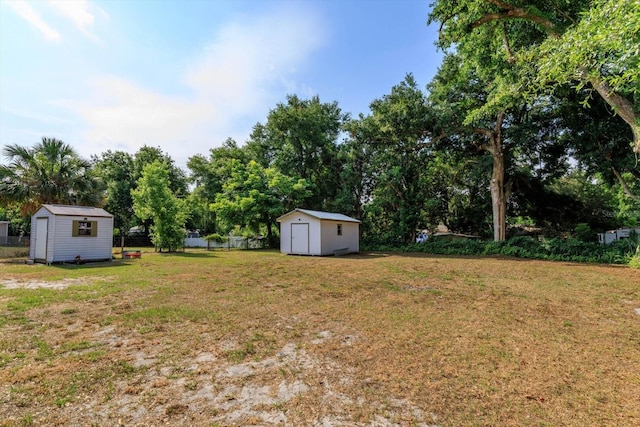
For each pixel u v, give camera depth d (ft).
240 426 6.91
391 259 47.29
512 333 13.38
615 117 45.03
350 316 15.88
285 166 81.30
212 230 107.65
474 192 76.59
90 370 9.71
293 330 13.67
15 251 49.29
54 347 11.55
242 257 50.52
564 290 22.98
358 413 7.44
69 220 39.83
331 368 9.93
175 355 10.93
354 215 79.00
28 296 19.83
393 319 15.35
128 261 42.75
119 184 94.43
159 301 18.81
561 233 75.10
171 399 8.07
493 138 58.18
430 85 64.59
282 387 8.73
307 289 22.93
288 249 58.49
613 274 31.19
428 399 8.07
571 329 13.99
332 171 83.97
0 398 8.00
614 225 75.20
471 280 27.32
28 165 47.52
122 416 7.28
